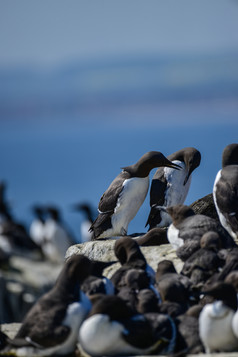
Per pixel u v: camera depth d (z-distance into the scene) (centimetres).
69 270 968
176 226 1176
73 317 912
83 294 970
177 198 1462
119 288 1044
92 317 879
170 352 896
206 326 865
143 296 965
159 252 1270
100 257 1357
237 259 1005
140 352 888
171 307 962
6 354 936
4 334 1020
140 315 898
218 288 877
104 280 1034
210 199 1454
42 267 2983
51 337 901
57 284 966
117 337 872
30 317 927
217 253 1045
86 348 888
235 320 841
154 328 898
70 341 912
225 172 1270
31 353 920
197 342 895
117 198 1475
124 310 886
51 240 3394
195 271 1027
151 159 1459
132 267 1084
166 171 1468
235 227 1209
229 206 1224
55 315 913
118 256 1126
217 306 865
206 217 1166
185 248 1109
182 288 998
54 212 3494
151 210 1475
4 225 3359
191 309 949
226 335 858
